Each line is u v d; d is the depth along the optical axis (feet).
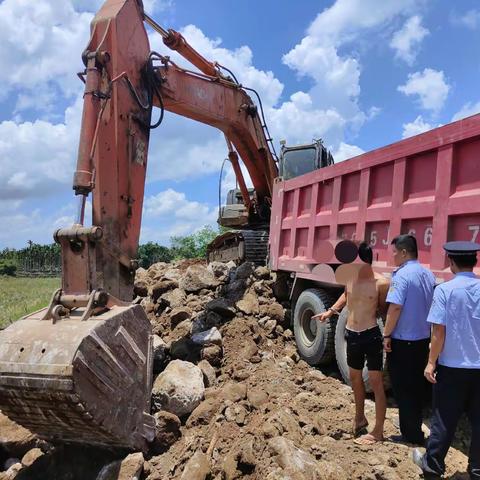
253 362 19.26
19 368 10.97
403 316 12.71
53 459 13.41
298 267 22.11
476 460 10.80
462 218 12.87
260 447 12.26
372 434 13.00
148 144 18.94
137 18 18.58
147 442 13.78
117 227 16.31
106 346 11.98
